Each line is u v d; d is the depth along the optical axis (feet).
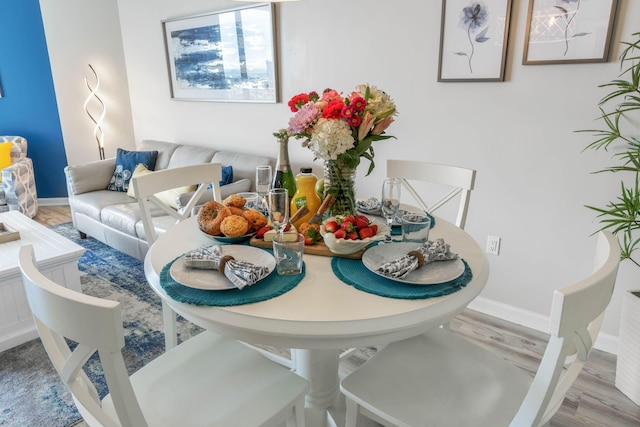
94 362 6.71
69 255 7.63
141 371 4.11
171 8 11.93
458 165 7.81
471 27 7.04
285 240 3.91
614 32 5.96
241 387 3.94
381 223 5.34
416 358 4.32
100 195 11.69
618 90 6.07
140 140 14.74
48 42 14.53
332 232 4.20
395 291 3.62
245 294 3.58
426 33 7.57
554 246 7.16
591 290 2.67
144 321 7.95
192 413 3.64
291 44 9.52
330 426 5.34
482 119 7.36
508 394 3.85
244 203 5.19
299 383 4.00
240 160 10.45
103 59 15.25
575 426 5.49
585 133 6.50
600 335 7.01
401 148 8.44
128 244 10.28
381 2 7.96
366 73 8.52
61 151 15.64
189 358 4.31
